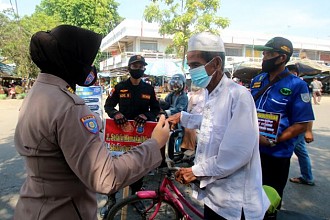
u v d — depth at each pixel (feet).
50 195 3.69
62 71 3.82
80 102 3.67
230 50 92.32
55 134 3.46
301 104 8.09
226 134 5.24
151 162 3.92
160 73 37.60
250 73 47.37
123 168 3.58
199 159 5.99
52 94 3.60
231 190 5.53
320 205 11.82
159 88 59.26
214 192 5.72
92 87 11.72
